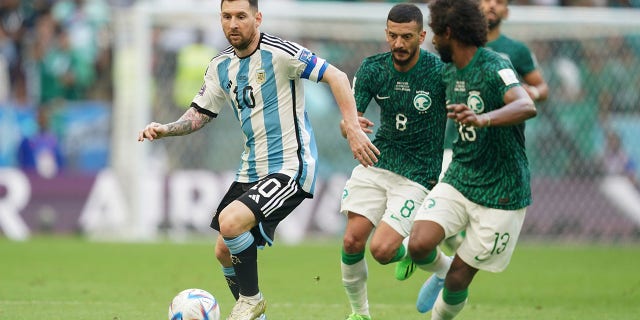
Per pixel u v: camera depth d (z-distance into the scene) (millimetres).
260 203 20328
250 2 20703
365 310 23516
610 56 51625
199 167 50844
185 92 53594
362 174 23484
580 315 25609
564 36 51344
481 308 26953
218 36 56531
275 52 20859
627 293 30938
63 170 52125
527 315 25484
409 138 23188
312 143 21578
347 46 52156
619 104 51406
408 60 22812
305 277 34438
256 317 20891
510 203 20141
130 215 48156
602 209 50219
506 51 30812
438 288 24250
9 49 58906
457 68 20359
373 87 23344
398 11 22203
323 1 59156
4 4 59875
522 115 18797
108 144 52812
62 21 59562
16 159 51375
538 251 45688
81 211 49031
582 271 37438
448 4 19875
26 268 35969
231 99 21484
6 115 51312
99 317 23734
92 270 35656
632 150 50969
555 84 51031
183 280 32938
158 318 23703
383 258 22375
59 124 52219
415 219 20609
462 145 20469
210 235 48688
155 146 50500
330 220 49406
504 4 30406
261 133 21141
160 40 54094
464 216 20469
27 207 48938
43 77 58281
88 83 58844
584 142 50812
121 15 48500
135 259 39562
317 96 50938
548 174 50562
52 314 24156
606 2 58531
